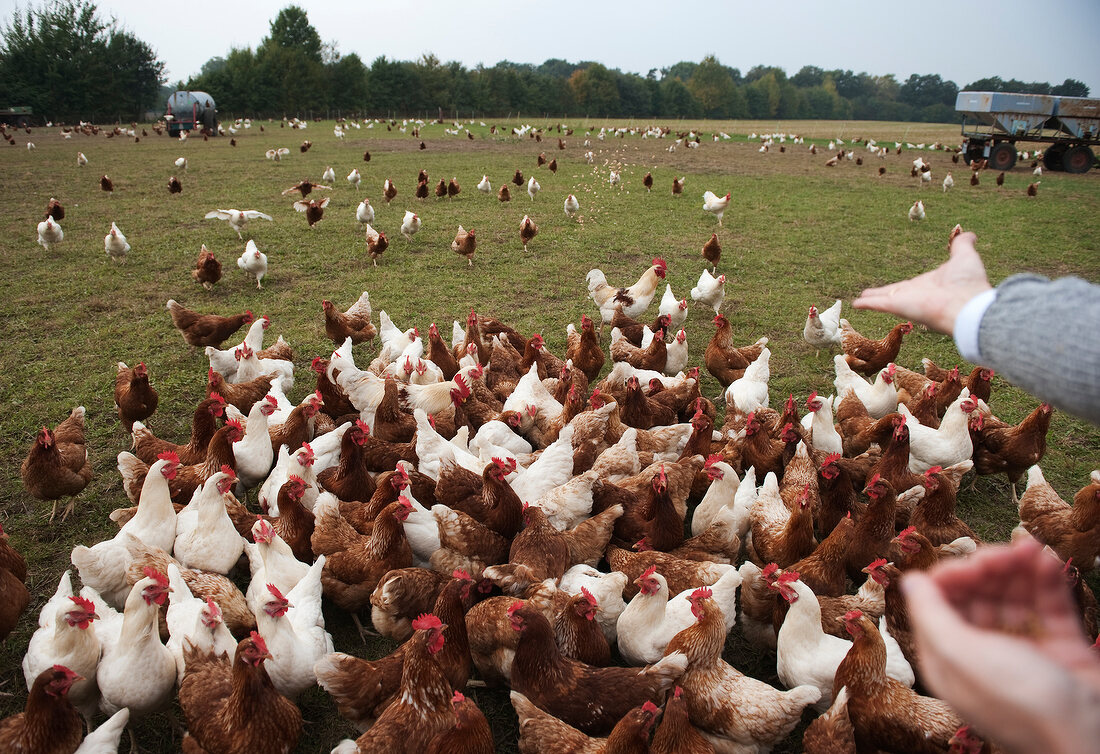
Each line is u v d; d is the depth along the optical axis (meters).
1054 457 9.01
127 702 4.81
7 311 13.34
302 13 107.06
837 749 4.35
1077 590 5.50
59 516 7.49
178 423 9.52
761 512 6.57
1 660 5.77
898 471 7.19
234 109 89.00
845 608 5.45
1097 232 22.67
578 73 115.62
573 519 6.77
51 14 79.88
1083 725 0.70
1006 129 41.66
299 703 5.53
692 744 4.41
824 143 60.62
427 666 4.49
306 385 10.79
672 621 5.31
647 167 38.12
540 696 4.79
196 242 19.06
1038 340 1.04
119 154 40.44
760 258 18.73
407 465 7.14
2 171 31.69
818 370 11.53
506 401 9.20
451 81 106.25
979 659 0.78
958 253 1.37
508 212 24.08
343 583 5.94
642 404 8.55
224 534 6.09
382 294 15.02
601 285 13.47
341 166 35.91
